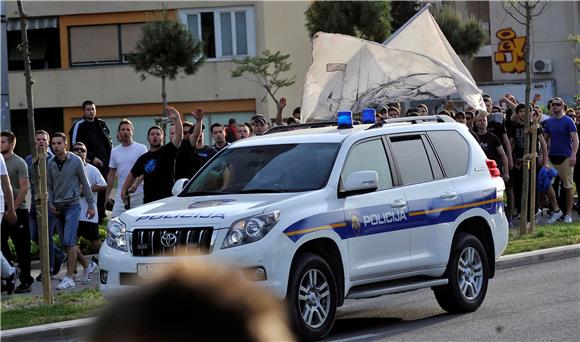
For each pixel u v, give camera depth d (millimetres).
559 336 17969
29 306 22562
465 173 21703
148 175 24922
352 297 18812
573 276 25609
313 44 33562
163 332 3539
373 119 22469
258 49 75312
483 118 34656
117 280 18047
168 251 17641
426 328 19609
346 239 18641
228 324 3574
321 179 18906
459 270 21016
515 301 22203
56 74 76000
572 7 89375
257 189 19031
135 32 75438
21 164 26156
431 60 33281
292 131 21547
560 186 37719
